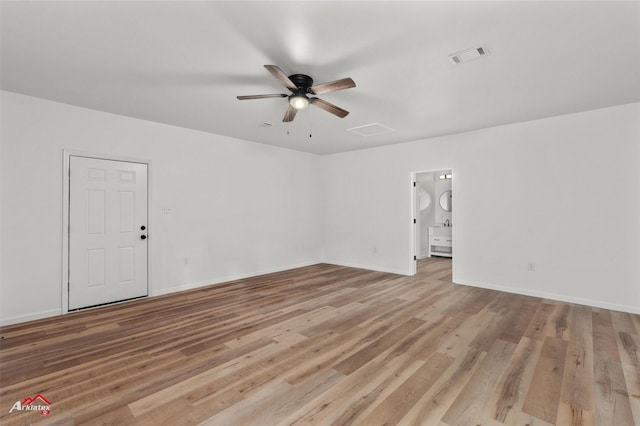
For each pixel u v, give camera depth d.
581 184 3.77
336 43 2.21
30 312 3.29
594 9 1.82
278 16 1.90
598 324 3.09
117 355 2.49
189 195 4.59
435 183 7.80
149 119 4.09
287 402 1.88
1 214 3.14
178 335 2.88
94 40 2.18
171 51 2.33
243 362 2.37
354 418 1.72
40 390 2.01
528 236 4.17
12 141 3.19
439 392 1.96
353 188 6.24
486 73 2.68
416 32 2.06
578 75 2.72
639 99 3.32
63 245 3.49
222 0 1.75
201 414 1.77
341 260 6.47
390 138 5.14
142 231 4.12
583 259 3.77
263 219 5.61
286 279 5.17
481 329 2.98
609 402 1.85
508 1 1.75
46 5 1.79
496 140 4.42
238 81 2.86
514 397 1.90
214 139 4.87
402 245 5.54
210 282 4.83
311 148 6.02
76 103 3.48
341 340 2.75
